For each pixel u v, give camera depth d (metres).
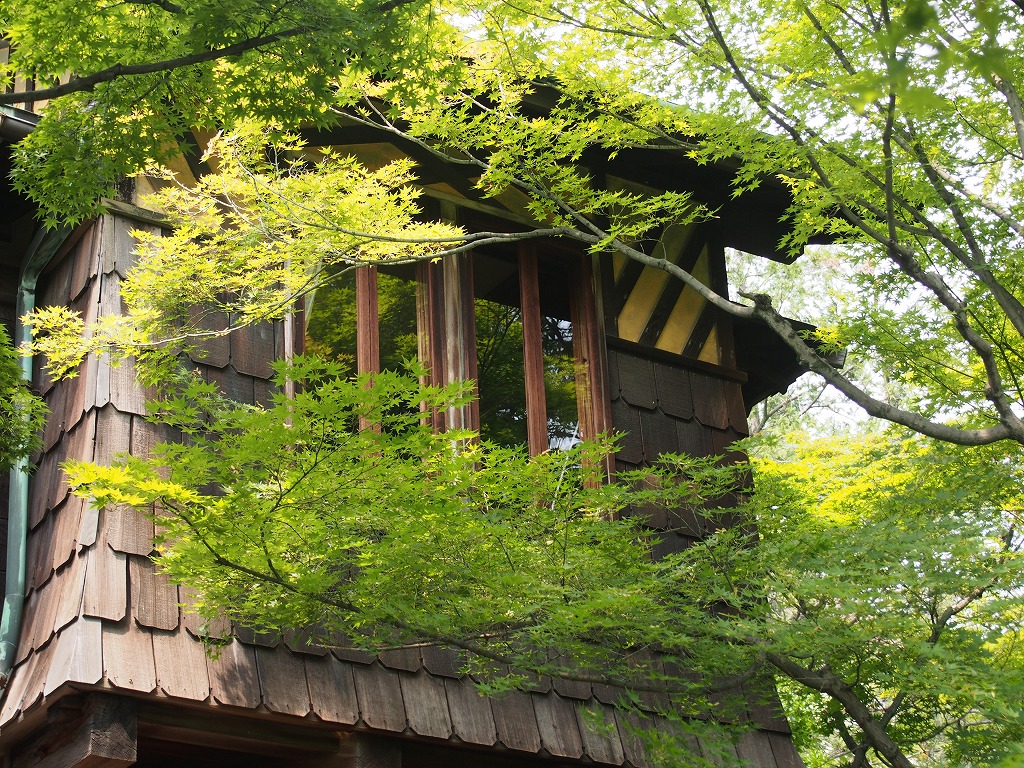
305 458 5.04
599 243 6.22
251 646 5.74
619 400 7.75
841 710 9.12
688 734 6.93
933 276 5.87
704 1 5.83
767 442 7.67
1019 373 8.16
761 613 6.11
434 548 5.34
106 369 6.01
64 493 5.91
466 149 6.29
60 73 4.64
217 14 4.17
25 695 5.42
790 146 6.19
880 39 2.20
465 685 6.34
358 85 6.18
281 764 6.24
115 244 6.32
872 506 8.52
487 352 7.31
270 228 6.00
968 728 6.72
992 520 7.05
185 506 5.11
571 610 5.17
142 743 5.79
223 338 6.44
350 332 6.84
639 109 6.56
